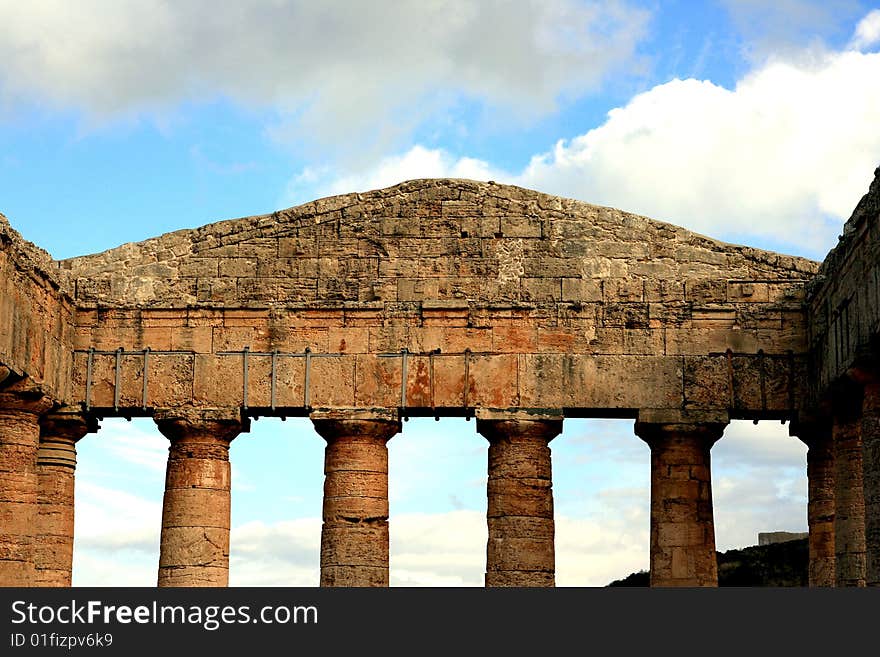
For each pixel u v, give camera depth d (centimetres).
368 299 4466
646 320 4447
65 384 4388
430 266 4481
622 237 4506
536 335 4438
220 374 4438
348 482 4372
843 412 4225
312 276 4484
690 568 4322
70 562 4484
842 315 3994
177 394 4431
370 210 4519
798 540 6031
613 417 4472
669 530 4344
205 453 4416
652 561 4366
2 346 3859
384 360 4425
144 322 4478
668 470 4388
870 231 3666
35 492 4225
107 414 4462
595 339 4438
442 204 4519
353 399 4409
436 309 4447
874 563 3731
